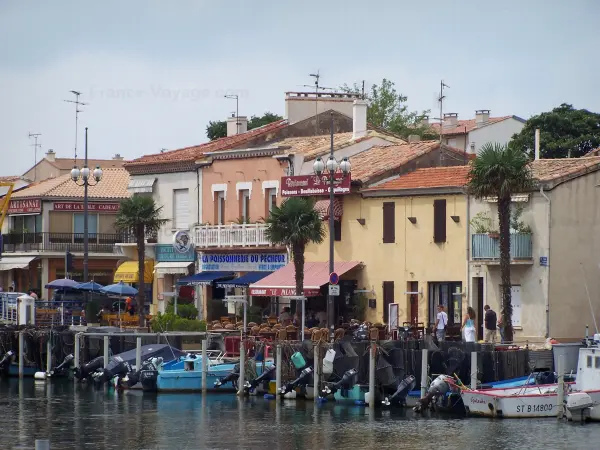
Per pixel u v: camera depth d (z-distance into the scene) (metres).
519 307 77.06
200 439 55.94
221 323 81.69
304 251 89.38
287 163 91.44
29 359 82.94
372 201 85.19
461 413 62.19
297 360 67.75
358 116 97.69
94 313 89.19
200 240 97.06
